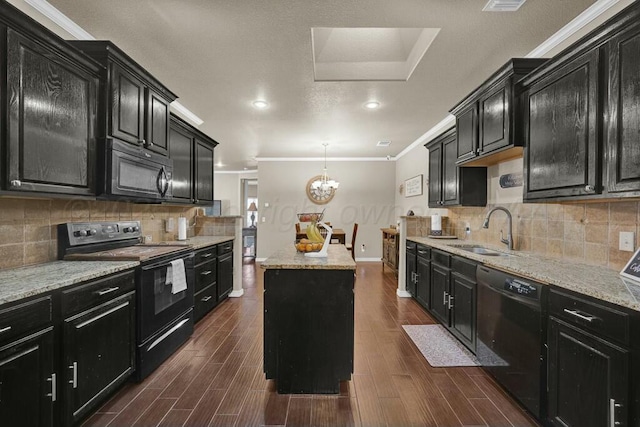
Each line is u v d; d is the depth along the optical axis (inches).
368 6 74.1
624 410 46.3
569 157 68.8
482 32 84.7
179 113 146.0
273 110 150.0
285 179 285.7
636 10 52.7
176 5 73.5
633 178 53.9
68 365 58.9
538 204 98.7
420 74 110.4
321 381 77.6
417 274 148.9
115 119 80.0
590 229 78.4
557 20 79.4
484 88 100.2
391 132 191.9
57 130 65.2
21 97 57.3
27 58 58.6
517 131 87.2
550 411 61.0
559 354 58.9
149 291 85.0
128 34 85.4
